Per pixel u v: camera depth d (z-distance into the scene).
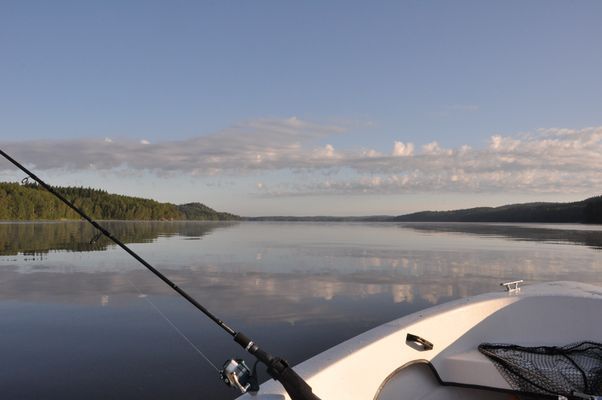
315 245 29.05
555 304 3.20
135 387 4.33
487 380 2.59
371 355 2.22
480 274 13.88
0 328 6.57
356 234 49.69
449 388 2.65
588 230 63.06
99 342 5.85
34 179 1.85
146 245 26.89
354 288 10.82
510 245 29.89
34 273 12.97
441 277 13.08
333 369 1.95
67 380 4.49
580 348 2.89
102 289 10.16
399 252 23.47
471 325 3.02
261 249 24.88
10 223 64.44
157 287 10.58
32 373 4.69
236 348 5.62
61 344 5.74
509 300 3.21
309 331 6.50
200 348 5.60
